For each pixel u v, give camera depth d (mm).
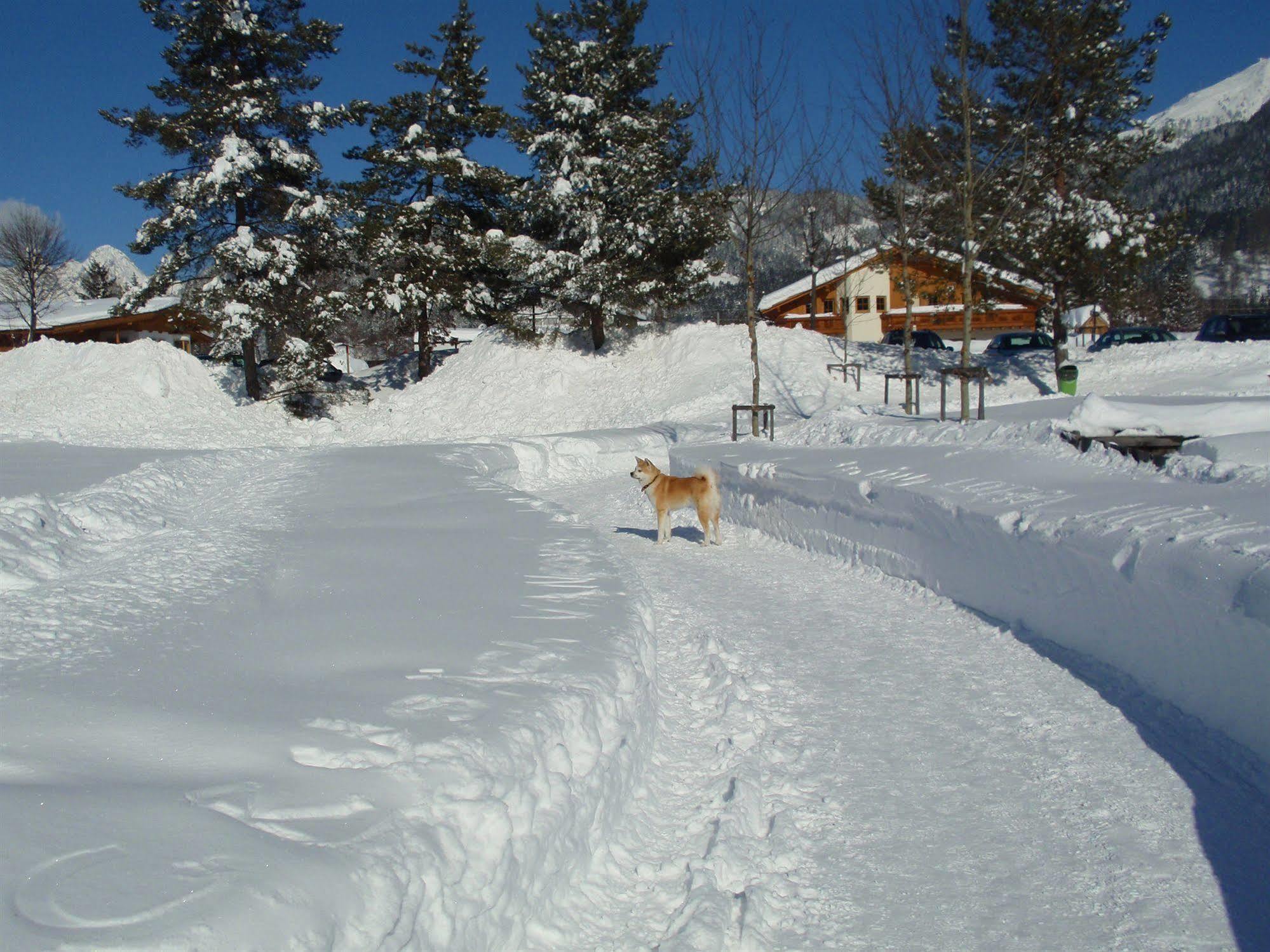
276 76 32406
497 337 35844
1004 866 3990
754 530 12562
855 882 3893
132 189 30641
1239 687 4828
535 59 32750
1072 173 25172
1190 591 5262
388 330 56656
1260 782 4469
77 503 9969
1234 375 23250
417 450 19234
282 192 31703
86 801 2885
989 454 10867
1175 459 8539
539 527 9281
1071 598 6500
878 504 9477
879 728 5512
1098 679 5938
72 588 6512
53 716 3748
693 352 31719
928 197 19703
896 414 19281
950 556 8133
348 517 10203
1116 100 24359
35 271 48219
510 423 30797
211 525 10047
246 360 32625
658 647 7293
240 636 5199
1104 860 3996
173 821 2770
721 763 5082
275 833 2742
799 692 6184
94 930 2143
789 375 29516
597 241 31219
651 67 32781
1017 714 5609
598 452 21766
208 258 31641
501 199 35906
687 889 3818
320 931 2354
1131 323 59125
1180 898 3691
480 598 6242
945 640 7184
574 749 3982
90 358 32406
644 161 31234
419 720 3771
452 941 2807
